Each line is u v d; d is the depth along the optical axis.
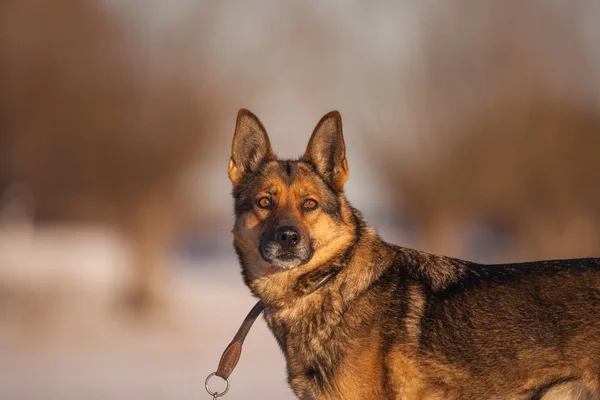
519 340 5.33
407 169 29.92
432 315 5.54
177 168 23.08
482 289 5.53
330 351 5.64
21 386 10.78
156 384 11.23
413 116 30.22
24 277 19.95
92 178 23.20
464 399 5.45
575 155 28.95
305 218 5.88
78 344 15.20
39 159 23.88
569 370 5.24
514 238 30.05
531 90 29.58
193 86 24.64
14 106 23.31
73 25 23.44
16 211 25.64
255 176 6.23
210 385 11.20
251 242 6.04
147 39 24.61
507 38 30.03
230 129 25.91
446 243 29.31
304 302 5.79
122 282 20.58
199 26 25.81
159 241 21.38
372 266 5.79
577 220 28.53
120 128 23.23
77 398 10.04
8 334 16.02
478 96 29.98
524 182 29.16
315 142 6.21
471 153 29.52
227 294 23.97
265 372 12.50
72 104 23.31
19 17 23.16
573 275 5.41
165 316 19.16
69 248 23.84
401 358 5.49
